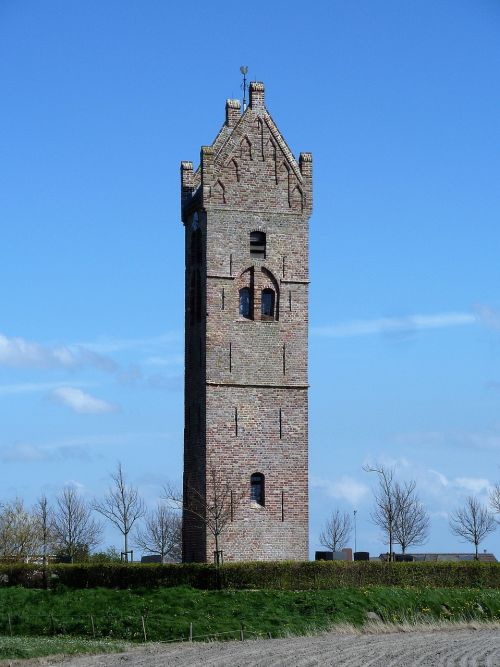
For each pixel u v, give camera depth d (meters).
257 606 75.50
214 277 92.81
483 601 81.06
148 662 58.69
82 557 111.31
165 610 75.12
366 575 85.31
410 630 72.81
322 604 76.19
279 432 92.75
